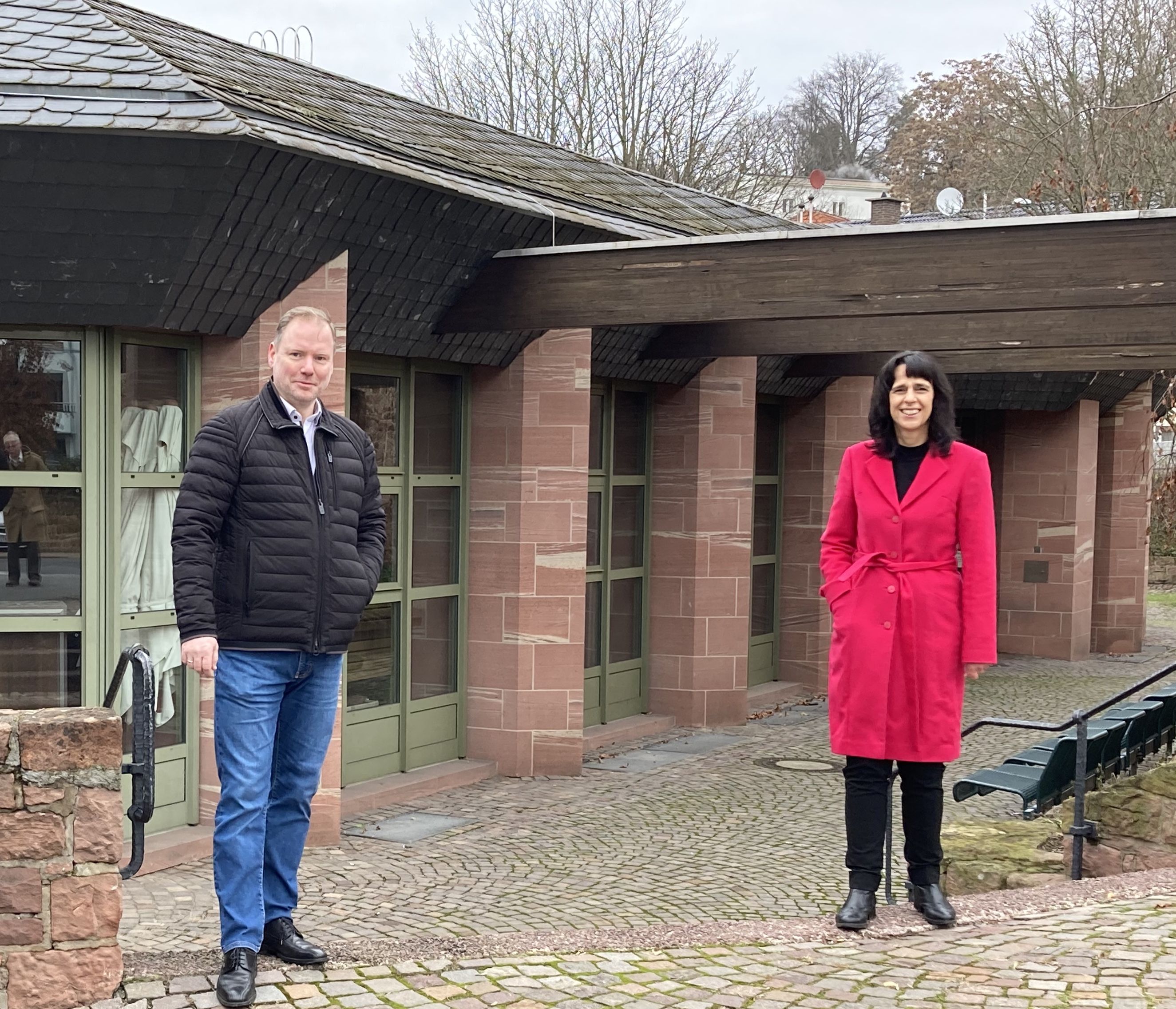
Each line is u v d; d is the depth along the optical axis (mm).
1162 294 7227
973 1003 4121
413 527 9953
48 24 7246
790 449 15117
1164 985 4223
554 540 10320
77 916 3969
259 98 7590
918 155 37312
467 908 6945
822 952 4703
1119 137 21172
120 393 7414
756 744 12102
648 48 26781
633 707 12797
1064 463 18562
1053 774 7387
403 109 11086
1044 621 18797
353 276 8250
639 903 7129
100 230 6750
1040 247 7469
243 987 3996
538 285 8945
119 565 7438
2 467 7172
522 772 10406
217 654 3996
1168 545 29391
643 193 12648
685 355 11477
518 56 27062
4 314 7004
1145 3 21891
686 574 12766
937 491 4840
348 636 4230
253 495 4078
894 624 4871
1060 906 5312
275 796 4367
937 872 5066
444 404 10203
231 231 7078
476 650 10469
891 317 9562
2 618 7203
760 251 8234
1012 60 23438
